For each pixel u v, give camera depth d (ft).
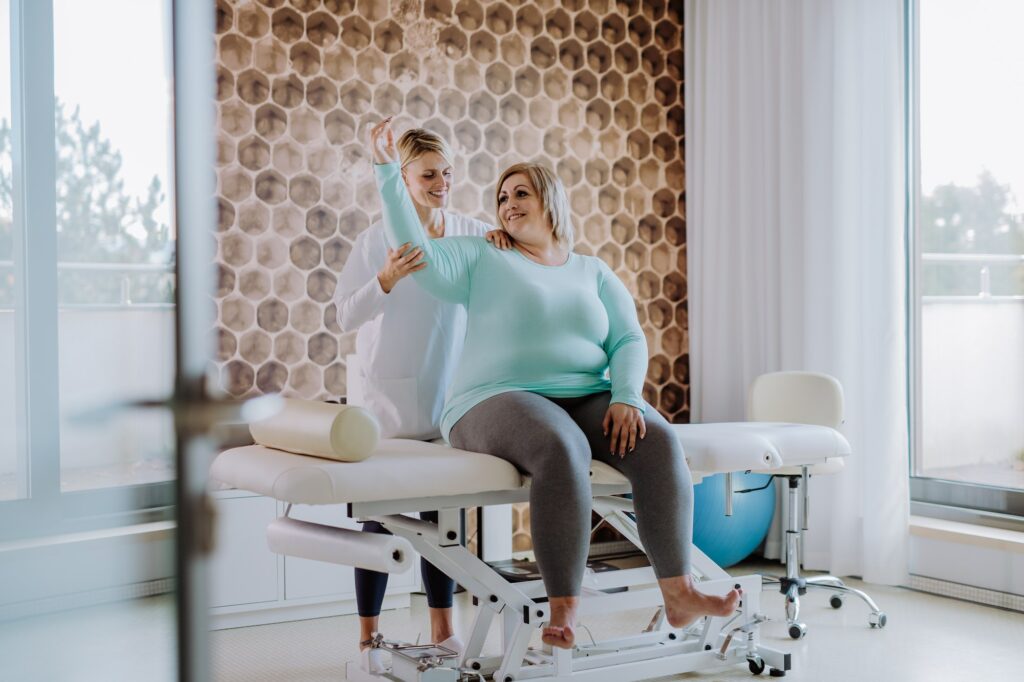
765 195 14.99
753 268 15.33
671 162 16.34
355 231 13.82
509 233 8.69
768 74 14.92
